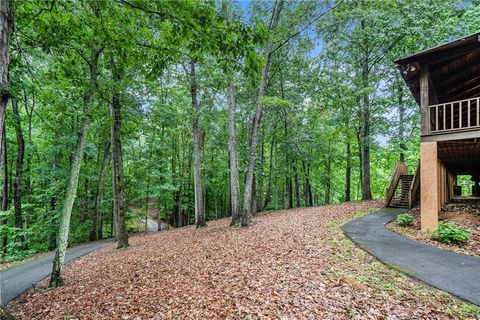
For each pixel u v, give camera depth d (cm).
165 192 2177
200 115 1576
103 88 712
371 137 1677
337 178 2995
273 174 2494
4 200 1352
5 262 1174
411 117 1527
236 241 911
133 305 469
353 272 522
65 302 535
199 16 338
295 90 1931
